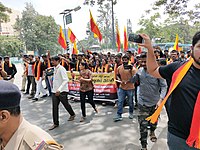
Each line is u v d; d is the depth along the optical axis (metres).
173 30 51.88
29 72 9.61
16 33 79.50
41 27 71.62
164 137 4.73
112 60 10.04
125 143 4.55
